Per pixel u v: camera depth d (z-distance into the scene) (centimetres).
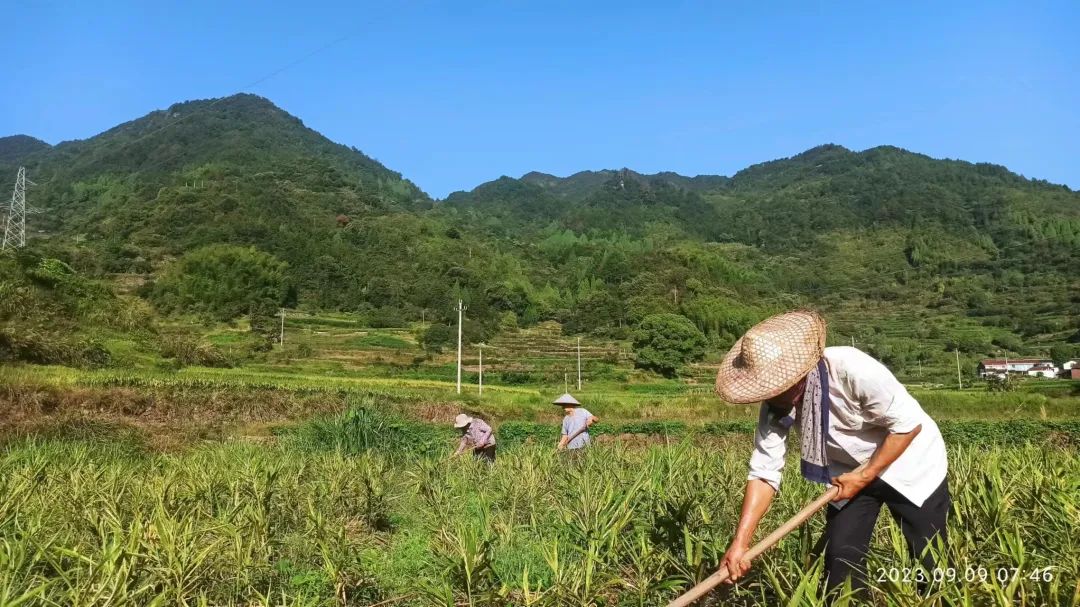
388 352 8069
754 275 14650
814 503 377
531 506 696
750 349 392
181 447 1708
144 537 472
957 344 10188
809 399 396
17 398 2164
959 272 15662
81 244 11650
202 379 3478
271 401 3059
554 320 11550
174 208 12575
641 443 2586
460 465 1021
